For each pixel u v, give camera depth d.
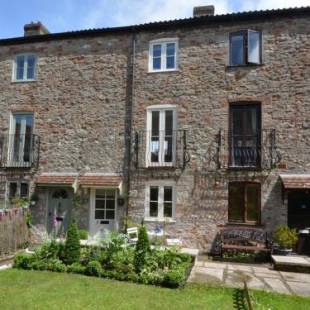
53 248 9.79
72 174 14.11
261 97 12.53
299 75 12.32
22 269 9.30
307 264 9.66
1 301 6.79
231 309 6.66
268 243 11.47
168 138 13.37
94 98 14.30
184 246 12.52
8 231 11.32
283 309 6.75
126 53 14.15
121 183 13.40
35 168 14.57
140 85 13.80
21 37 15.19
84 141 14.20
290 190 11.64
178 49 13.55
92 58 14.52
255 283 8.50
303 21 12.48
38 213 14.33
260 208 12.08
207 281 8.52
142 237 9.27
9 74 15.47
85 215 13.82
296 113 12.20
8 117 15.23
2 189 14.89
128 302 6.87
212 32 13.28
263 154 12.25
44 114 14.81
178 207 12.79
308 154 11.95
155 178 13.17
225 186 12.48
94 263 8.88
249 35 12.82
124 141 13.73
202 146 12.86
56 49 15.02
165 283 8.02
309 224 12.02
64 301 6.86
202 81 13.16
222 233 12.12
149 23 13.66
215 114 12.89
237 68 12.89
